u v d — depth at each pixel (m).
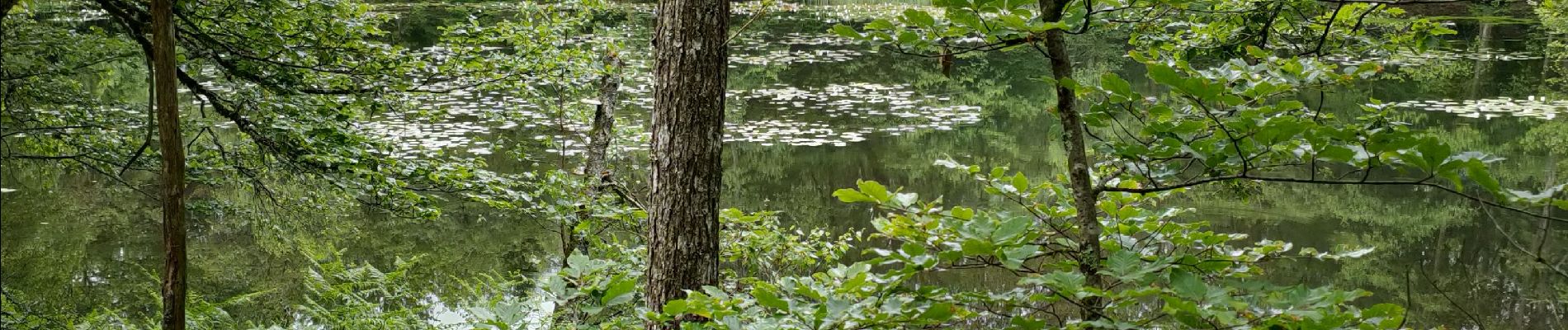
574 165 11.69
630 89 17.12
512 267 8.89
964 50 2.85
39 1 6.32
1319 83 2.75
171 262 3.03
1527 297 7.80
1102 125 2.68
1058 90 2.84
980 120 15.95
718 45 4.11
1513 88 18.02
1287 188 11.12
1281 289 2.20
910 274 2.34
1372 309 2.05
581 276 3.10
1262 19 4.12
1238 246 9.05
